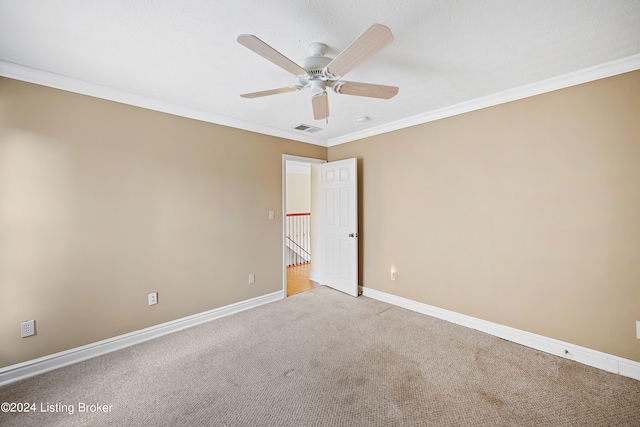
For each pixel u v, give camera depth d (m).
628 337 1.92
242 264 3.25
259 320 2.95
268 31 1.55
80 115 2.18
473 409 1.64
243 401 1.71
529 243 2.35
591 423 1.53
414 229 3.17
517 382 1.88
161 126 2.61
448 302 2.89
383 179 3.49
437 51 1.76
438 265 2.96
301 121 3.24
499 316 2.53
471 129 2.68
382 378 1.93
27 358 1.97
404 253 3.28
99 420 1.56
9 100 1.90
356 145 3.81
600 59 1.88
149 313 2.55
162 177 2.62
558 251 2.20
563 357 2.17
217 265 3.03
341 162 3.80
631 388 1.80
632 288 1.90
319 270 4.56
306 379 1.93
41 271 2.03
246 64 1.92
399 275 3.34
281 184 3.65
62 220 2.11
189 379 1.93
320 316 3.04
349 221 3.71
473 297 2.70
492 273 2.57
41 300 2.03
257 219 3.39
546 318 2.27
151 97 2.51
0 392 1.80
